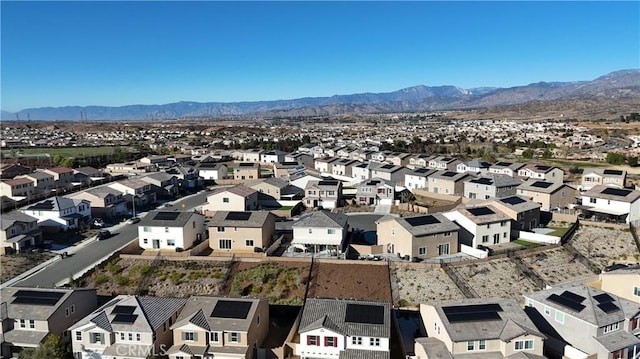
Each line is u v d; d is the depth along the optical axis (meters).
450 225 61.75
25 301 41.84
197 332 38.06
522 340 35.88
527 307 42.72
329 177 122.56
